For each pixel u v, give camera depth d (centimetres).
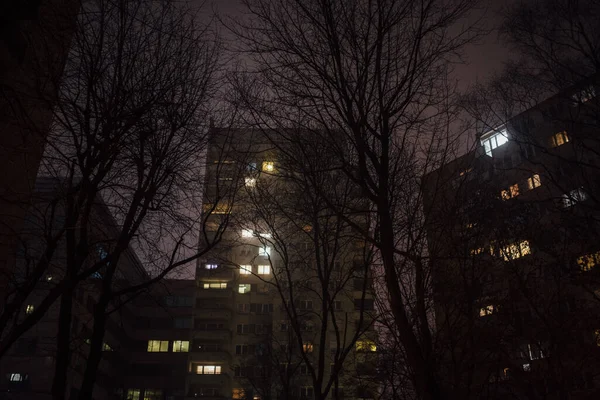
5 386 4309
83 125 1035
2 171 1159
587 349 1936
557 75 1659
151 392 6575
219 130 1248
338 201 1496
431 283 1553
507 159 2198
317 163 1324
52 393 1055
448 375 1614
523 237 1938
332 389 4575
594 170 1922
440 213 1491
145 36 1150
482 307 1886
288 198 1642
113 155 1080
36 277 978
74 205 1045
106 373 5950
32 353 4316
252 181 1509
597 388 1997
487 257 2020
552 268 1983
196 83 1199
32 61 1001
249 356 5488
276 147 1244
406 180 1356
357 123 1051
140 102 1113
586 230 1906
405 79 1040
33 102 1053
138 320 6912
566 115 1852
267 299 5725
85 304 4675
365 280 1478
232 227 1529
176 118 1183
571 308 2003
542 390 1866
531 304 1895
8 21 774
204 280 5869
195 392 5459
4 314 943
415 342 930
